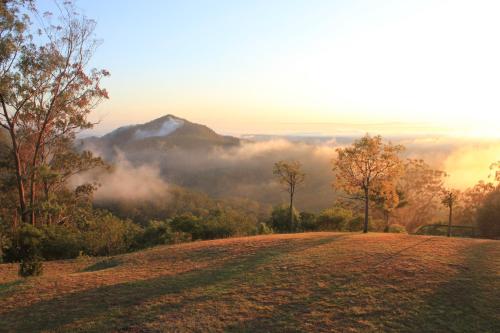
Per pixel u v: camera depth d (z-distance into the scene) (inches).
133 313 397.7
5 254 920.3
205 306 408.8
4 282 589.6
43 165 1274.6
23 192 1346.0
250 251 670.5
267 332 350.3
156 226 1348.4
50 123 1337.4
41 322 387.5
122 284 500.1
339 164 856.3
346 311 384.8
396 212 1585.9
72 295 461.1
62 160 1471.5
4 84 1110.4
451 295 411.8
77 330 366.3
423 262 526.3
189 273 546.3
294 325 360.5
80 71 1314.0
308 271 511.8
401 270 494.9
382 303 400.2
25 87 1170.0
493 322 356.5
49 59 1209.4
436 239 718.5
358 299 411.2
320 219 1343.5
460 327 350.0
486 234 1160.2
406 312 378.6
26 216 1238.3
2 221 1253.1
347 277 479.5
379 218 1658.5
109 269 619.2
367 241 700.0
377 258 558.3
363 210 1430.9
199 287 470.9
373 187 861.2
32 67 1184.2
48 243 962.1
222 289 459.2
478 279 453.1
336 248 640.4
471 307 384.5
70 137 1449.3
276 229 1476.4
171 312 396.5
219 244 767.1
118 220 1227.2
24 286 502.9
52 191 1440.7
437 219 1748.3
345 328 352.2
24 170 1355.8
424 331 345.4
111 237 1046.4
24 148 1375.5
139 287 482.6
